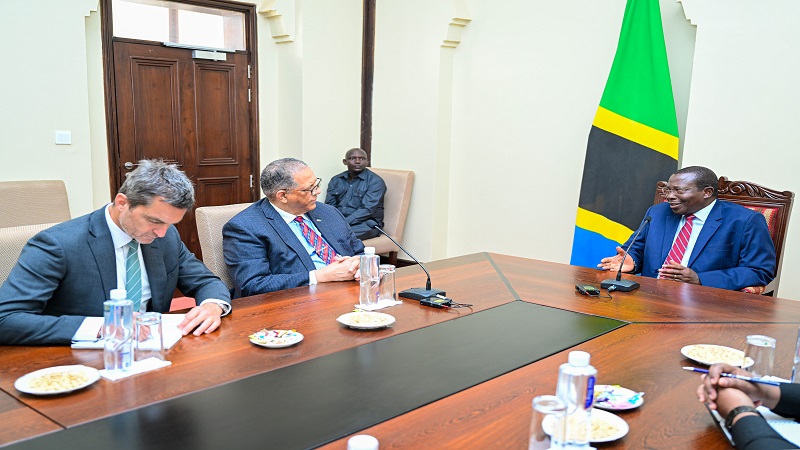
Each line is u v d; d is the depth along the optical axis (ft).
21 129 12.38
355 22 17.12
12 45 12.11
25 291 5.18
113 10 13.91
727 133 11.37
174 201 5.29
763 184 11.09
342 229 8.95
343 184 16.20
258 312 6.19
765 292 9.32
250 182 16.79
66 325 5.00
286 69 16.48
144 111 14.65
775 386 3.97
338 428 3.79
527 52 14.67
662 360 5.08
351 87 17.31
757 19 10.87
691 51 12.36
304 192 8.08
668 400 4.30
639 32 12.28
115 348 4.50
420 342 5.41
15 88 12.23
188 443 3.55
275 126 16.99
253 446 3.54
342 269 7.59
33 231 6.37
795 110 10.66
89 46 13.60
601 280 7.95
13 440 3.53
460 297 6.98
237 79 16.11
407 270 8.39
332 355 5.03
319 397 4.22
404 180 16.39
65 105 12.86
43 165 12.73
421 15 16.03
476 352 5.18
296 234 8.47
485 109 15.64
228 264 7.87
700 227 8.84
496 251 15.88
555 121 14.38
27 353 4.88
